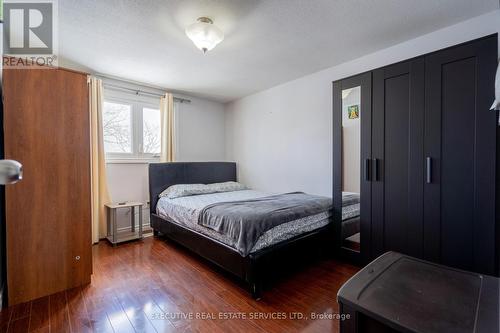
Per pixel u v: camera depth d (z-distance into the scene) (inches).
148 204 154.7
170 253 115.0
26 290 73.4
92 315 67.3
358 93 96.1
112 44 98.7
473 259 69.1
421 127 78.6
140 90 151.0
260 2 73.1
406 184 82.5
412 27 88.1
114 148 142.6
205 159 183.5
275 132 156.4
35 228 75.0
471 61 69.2
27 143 73.4
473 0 73.4
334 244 105.3
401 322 30.1
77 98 82.6
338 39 96.3
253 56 111.2
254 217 81.8
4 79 69.6
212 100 187.3
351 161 99.2
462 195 71.0
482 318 30.3
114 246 124.1
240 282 86.8
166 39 95.1
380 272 43.1
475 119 68.6
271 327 62.9
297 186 144.0
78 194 83.0
